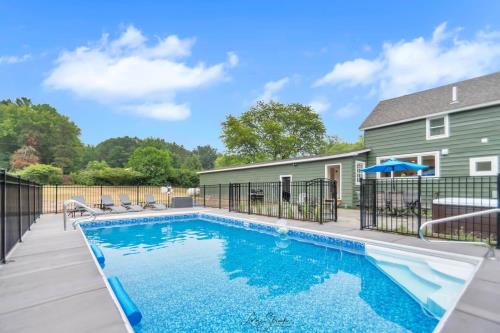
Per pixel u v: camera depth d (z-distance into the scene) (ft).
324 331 10.21
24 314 8.93
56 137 153.79
